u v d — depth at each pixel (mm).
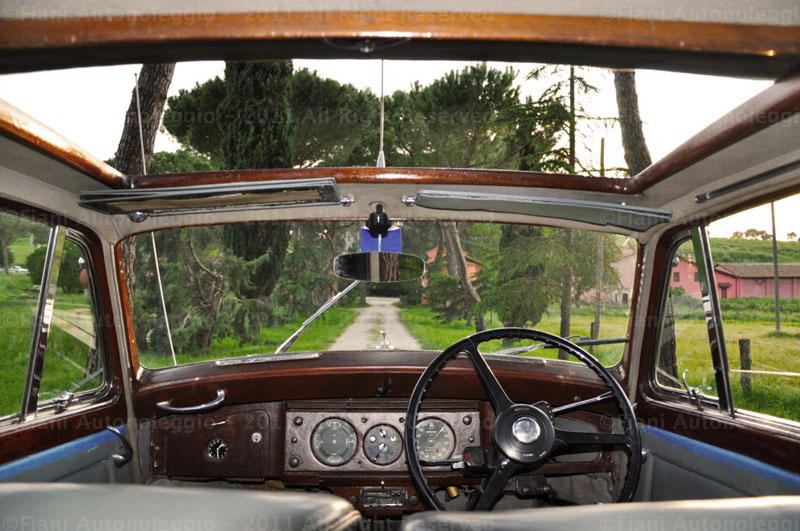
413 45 923
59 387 2322
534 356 2961
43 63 948
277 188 2113
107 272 2496
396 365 2701
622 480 2711
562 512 898
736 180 1964
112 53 917
